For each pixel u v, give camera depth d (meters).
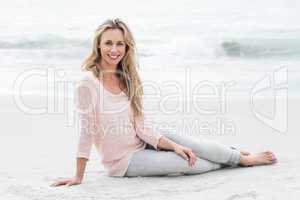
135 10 20.45
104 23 5.30
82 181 5.12
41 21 18.84
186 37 16.67
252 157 5.53
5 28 17.84
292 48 15.35
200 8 20.44
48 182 5.10
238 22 18.44
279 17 18.84
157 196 4.57
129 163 5.26
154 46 15.91
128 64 5.39
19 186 4.88
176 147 5.26
